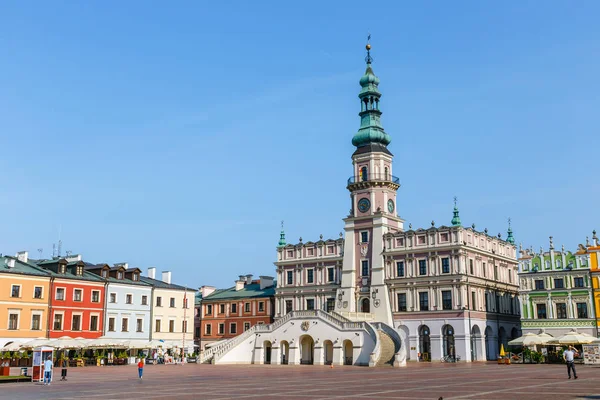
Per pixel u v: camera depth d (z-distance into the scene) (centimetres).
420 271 9644
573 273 9044
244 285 12988
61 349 9425
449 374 5644
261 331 9712
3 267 9412
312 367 8038
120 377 5875
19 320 9294
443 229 9531
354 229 10406
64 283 9944
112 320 10544
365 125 10819
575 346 8638
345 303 10169
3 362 7906
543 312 9212
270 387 4225
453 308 9206
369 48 11150
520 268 9456
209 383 4788
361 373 6119
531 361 8138
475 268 9706
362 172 10631
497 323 9956
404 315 9644
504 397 3198
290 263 11131
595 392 3462
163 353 10662
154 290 11312
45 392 4075
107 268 10831
